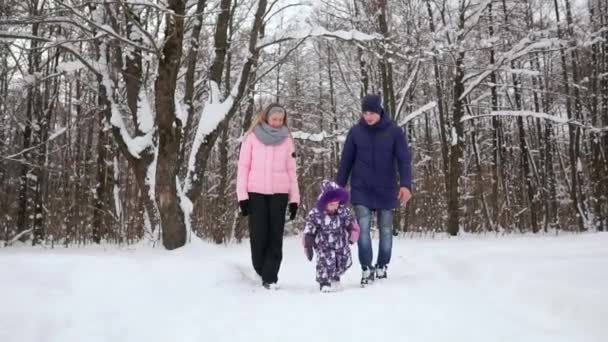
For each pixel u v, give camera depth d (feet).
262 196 17.44
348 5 56.75
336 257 16.33
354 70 63.26
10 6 32.12
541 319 10.86
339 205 16.66
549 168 86.28
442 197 69.56
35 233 53.26
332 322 11.21
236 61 57.41
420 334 10.06
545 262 16.02
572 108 83.97
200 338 10.46
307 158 91.81
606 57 72.38
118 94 33.65
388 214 17.94
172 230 27.50
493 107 76.23
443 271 18.16
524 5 63.00
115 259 16.17
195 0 33.83
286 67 86.99
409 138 69.21
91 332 10.76
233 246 34.17
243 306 13.30
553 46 56.70
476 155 73.00
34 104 55.47
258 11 33.22
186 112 31.71
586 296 11.13
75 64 32.12
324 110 91.50
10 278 13.46
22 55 44.01
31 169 53.47
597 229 72.49
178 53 27.61
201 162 30.17
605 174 71.77
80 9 30.30
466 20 59.26
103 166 55.83
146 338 10.53
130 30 30.58
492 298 12.98
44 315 11.36
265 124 17.79
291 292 15.88
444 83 75.10
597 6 72.33
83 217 44.21
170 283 14.92
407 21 55.88
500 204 80.07
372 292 14.24
